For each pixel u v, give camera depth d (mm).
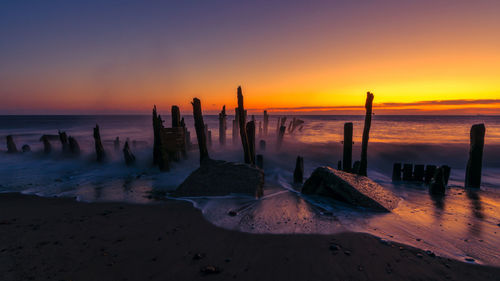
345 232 5020
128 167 13031
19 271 3441
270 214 6078
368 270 3609
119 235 4754
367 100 9914
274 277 3393
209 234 4852
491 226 5445
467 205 7121
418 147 21172
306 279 3359
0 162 14883
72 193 8219
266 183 10109
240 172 8211
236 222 5523
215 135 34750
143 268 3588
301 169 10102
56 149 18672
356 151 19875
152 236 4727
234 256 3977
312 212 6242
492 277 3506
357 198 6793
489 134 33938
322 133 37031
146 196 7789
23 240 4449
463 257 4074
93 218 5715
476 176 9453
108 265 3652
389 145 22391
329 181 7539
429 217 6023
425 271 3617
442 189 8352
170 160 13078
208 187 7836
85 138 28875
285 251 4164
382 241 4590
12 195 7984
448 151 19516
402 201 7508
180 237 4695
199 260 3840
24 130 43156
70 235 4715
